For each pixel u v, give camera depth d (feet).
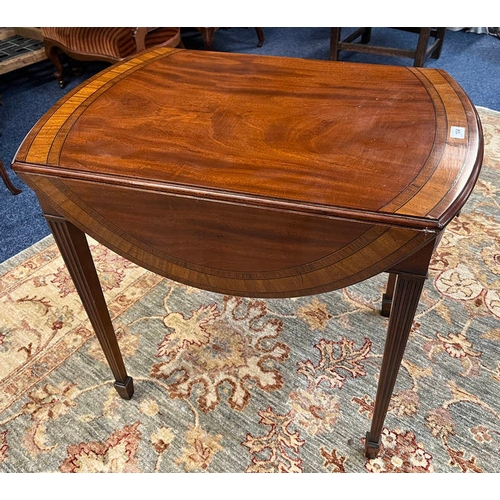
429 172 2.38
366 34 9.49
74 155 2.65
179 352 4.22
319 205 2.23
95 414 3.79
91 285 3.18
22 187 6.34
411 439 3.53
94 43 7.28
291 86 3.26
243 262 2.61
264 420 3.70
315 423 3.67
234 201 2.33
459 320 4.37
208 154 2.61
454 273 4.85
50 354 4.24
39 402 3.88
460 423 3.61
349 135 2.71
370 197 2.25
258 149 2.64
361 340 4.26
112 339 3.51
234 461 3.46
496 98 7.78
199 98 3.15
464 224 5.43
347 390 3.87
